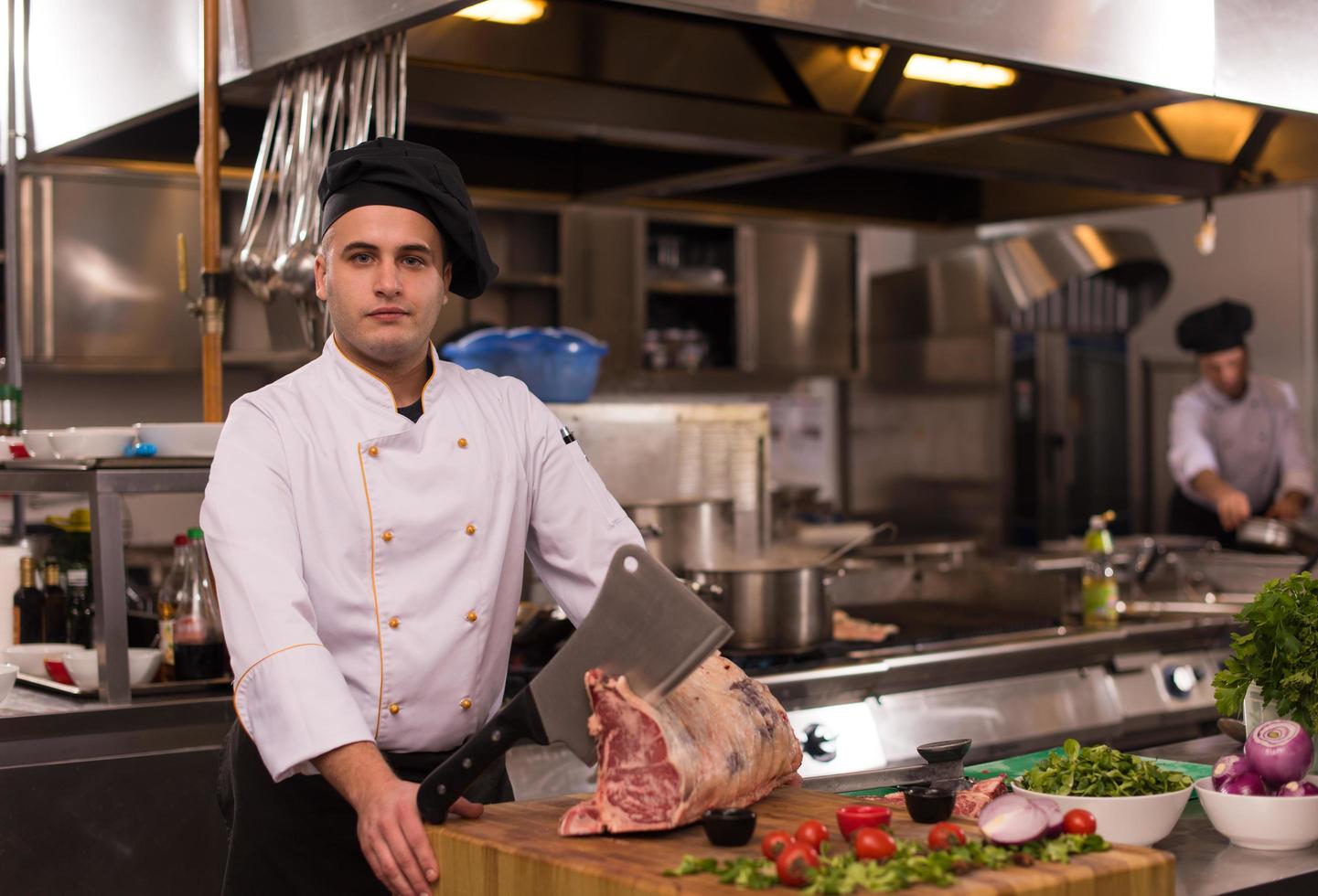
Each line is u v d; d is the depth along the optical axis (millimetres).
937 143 3367
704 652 1459
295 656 1555
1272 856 1639
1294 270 6852
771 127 3369
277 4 2398
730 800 1553
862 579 3861
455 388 1801
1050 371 6172
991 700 3125
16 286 3207
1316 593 1905
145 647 2553
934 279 6348
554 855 1396
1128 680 3393
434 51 2830
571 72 3021
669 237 5840
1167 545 4434
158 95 2695
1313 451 6762
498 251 5375
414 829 1480
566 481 1864
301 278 2430
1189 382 6801
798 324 6078
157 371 4855
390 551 1700
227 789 1885
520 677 2625
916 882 1268
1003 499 6105
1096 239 5895
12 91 3166
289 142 2500
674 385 5793
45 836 2102
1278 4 2488
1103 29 2305
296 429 1698
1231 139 3850
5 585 2629
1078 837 1396
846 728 2852
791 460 6680
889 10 2111
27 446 2488
